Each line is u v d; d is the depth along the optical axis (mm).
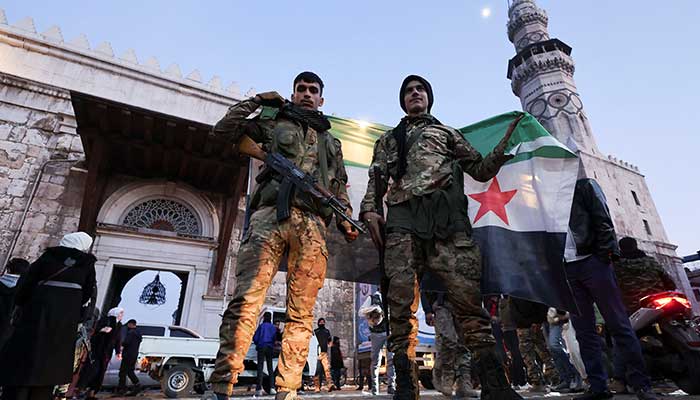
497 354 1767
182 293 11609
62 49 11070
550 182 2939
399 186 2150
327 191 2143
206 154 9359
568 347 4594
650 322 3188
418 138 2262
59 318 2797
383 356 8484
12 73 10305
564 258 2939
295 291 1923
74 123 10406
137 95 11477
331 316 11625
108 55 11727
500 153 2055
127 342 6453
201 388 7070
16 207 9141
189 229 10750
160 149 9219
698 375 2850
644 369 2488
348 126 4609
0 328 3512
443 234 1914
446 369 3842
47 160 9836
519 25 42781
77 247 3133
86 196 8758
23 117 9992
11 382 2523
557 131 33062
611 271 2816
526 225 2852
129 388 7457
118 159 9828
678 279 32000
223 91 12758
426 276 2814
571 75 37031
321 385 9031
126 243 9641
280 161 2135
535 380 4793
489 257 2799
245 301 1771
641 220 33312
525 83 37656
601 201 2916
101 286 9031
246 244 1943
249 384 7676
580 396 2834
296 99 2629
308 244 1996
